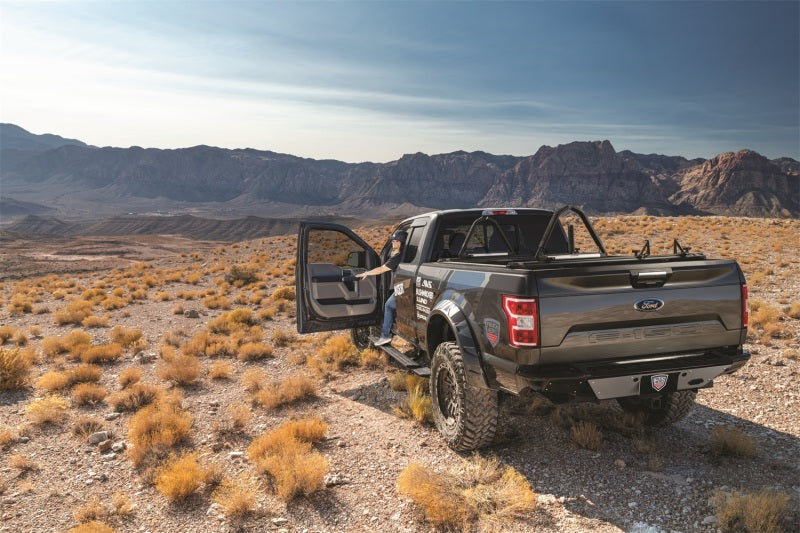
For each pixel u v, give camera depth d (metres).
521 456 4.87
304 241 7.21
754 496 3.74
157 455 5.11
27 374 8.22
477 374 4.52
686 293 4.22
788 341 8.39
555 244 6.71
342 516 3.98
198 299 18.75
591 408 5.92
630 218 37.72
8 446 5.59
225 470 4.85
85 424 6.07
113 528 3.92
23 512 4.22
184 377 7.72
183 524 3.95
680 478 4.30
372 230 45.00
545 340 3.95
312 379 7.82
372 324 7.72
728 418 5.55
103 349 9.45
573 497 4.09
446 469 4.61
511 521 3.77
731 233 27.67
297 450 4.88
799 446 4.77
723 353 4.44
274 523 3.90
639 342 4.16
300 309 7.19
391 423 5.86
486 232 6.39
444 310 5.05
